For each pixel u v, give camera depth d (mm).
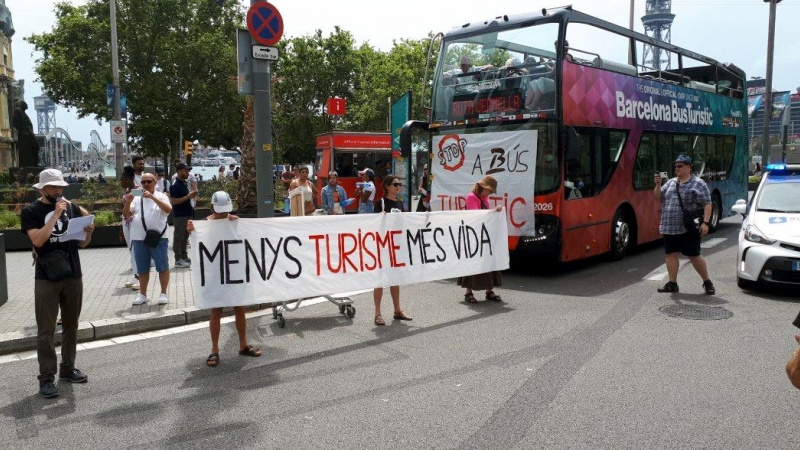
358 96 43156
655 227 12703
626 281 9438
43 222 4988
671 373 5191
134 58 38344
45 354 4965
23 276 10500
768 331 6453
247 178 17281
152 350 6203
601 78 10578
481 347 6066
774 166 9383
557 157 9523
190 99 38312
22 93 51562
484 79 10305
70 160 100062
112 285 9430
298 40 42125
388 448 3891
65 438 4148
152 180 7832
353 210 23922
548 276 10117
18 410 4668
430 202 11062
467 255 8047
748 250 8234
